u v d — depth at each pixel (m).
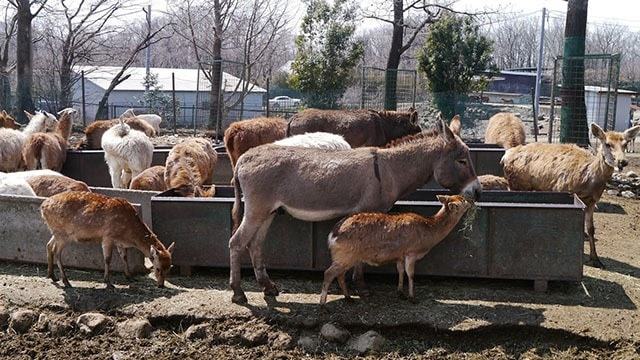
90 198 6.36
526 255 6.35
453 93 20.83
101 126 14.40
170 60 48.44
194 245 6.80
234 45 34.09
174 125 20.94
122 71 25.91
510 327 5.68
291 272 6.96
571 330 5.61
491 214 6.36
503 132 12.11
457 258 6.45
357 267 6.25
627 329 5.65
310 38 22.98
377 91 22.41
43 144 10.55
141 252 6.82
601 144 7.49
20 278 6.78
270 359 5.50
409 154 6.40
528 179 8.35
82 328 5.85
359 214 5.91
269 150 6.27
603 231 9.30
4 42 31.28
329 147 7.33
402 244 5.86
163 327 5.94
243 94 23.41
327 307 6.02
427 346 5.65
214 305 6.09
